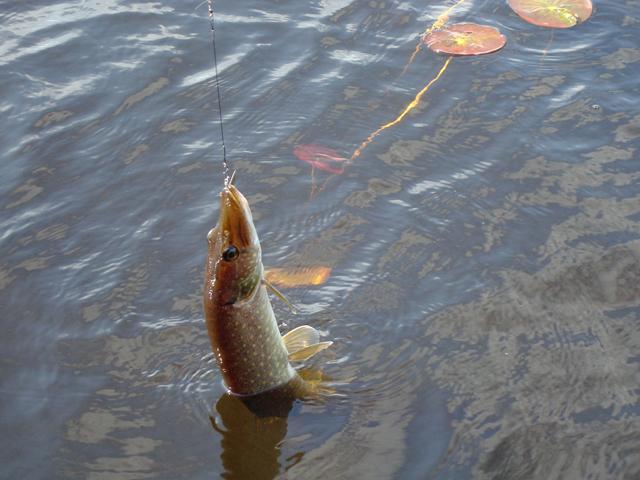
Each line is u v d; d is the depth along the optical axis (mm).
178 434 1460
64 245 1675
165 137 1824
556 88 1905
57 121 1852
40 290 1619
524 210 1708
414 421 1460
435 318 1573
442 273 1629
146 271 1643
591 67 1946
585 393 1481
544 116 1854
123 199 1735
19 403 1497
